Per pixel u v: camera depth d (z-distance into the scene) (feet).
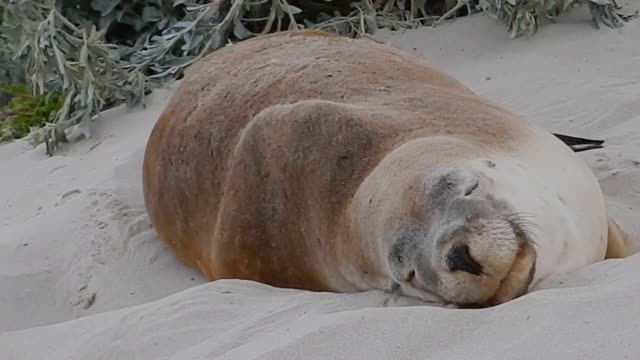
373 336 38.27
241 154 53.47
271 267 52.29
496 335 36.86
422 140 46.34
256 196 52.49
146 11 96.12
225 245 54.08
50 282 61.05
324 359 37.78
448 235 40.19
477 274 39.73
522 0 84.48
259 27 95.09
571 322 35.99
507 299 40.47
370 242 44.65
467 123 48.52
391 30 91.61
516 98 75.05
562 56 81.30
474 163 43.37
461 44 86.79
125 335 45.62
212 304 47.21
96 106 85.10
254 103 57.00
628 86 74.54
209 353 41.83
